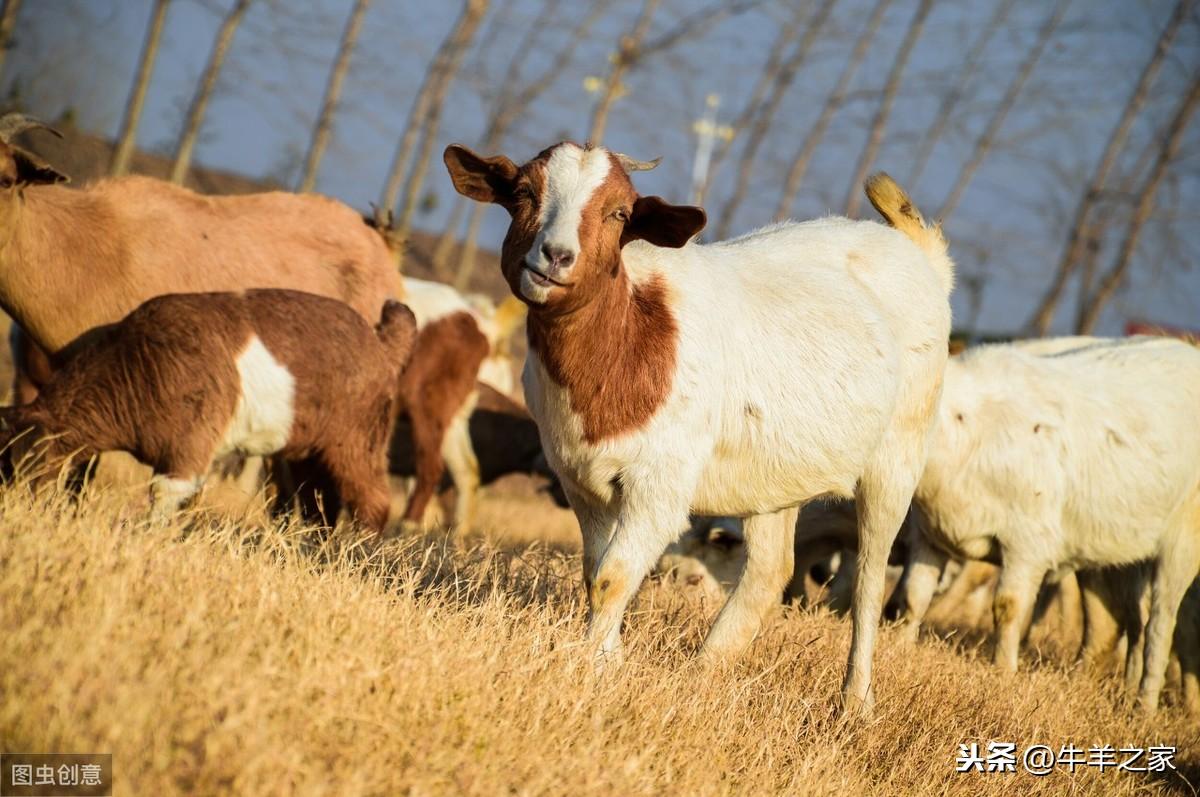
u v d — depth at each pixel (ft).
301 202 48.32
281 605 23.27
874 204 38.65
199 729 18.38
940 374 36.68
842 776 26.66
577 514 30.73
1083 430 45.70
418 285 66.39
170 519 31.09
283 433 38.19
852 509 49.39
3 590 20.47
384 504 41.29
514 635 25.59
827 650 36.35
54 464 33.94
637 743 23.62
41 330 41.52
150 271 42.75
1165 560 47.42
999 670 40.47
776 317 31.99
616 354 28.09
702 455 29.63
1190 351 50.37
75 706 17.76
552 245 25.68
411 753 19.94
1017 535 44.19
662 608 37.01
